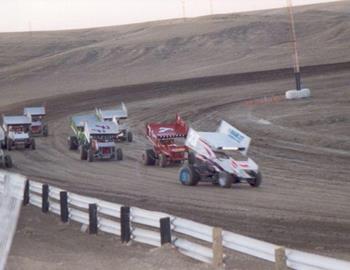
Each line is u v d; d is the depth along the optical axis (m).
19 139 65.12
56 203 31.77
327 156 52.06
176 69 156.25
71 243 25.84
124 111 70.12
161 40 192.62
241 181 40.81
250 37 188.38
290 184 41.50
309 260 17.75
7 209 18.02
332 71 115.75
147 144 67.25
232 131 42.34
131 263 22.09
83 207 28.72
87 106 105.00
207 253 21.50
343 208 32.72
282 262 18.28
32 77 159.50
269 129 66.75
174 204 34.75
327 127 64.56
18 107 110.94
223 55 169.25
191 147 43.06
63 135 77.62
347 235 26.39
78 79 152.88
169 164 52.06
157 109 94.31
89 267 21.98
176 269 21.02
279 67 141.12
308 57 149.75
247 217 30.67
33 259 23.23
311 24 198.00
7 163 53.84
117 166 53.19
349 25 186.25
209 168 41.53
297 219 29.92
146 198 36.94
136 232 25.12
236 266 20.98
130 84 133.50
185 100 100.88
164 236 23.17
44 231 28.20
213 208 33.31
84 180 45.66
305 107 77.69
